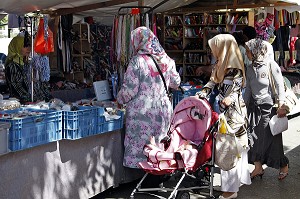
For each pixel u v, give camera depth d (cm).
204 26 1081
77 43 1000
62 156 435
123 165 509
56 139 421
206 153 455
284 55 1132
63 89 806
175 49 1089
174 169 445
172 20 1092
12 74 602
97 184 480
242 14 1035
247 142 488
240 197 527
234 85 468
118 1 623
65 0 595
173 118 480
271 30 882
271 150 573
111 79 611
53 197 428
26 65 610
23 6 594
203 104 461
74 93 796
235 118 472
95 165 476
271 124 555
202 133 470
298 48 1184
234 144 457
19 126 376
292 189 561
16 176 388
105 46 1066
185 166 441
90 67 1017
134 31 498
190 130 477
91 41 1025
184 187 502
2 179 375
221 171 493
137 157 497
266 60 556
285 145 811
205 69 827
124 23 603
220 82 479
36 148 406
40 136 401
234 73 470
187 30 1083
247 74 566
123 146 514
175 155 441
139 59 488
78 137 433
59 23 823
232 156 457
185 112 475
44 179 417
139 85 489
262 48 554
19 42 609
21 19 722
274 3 798
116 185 508
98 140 478
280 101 545
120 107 517
